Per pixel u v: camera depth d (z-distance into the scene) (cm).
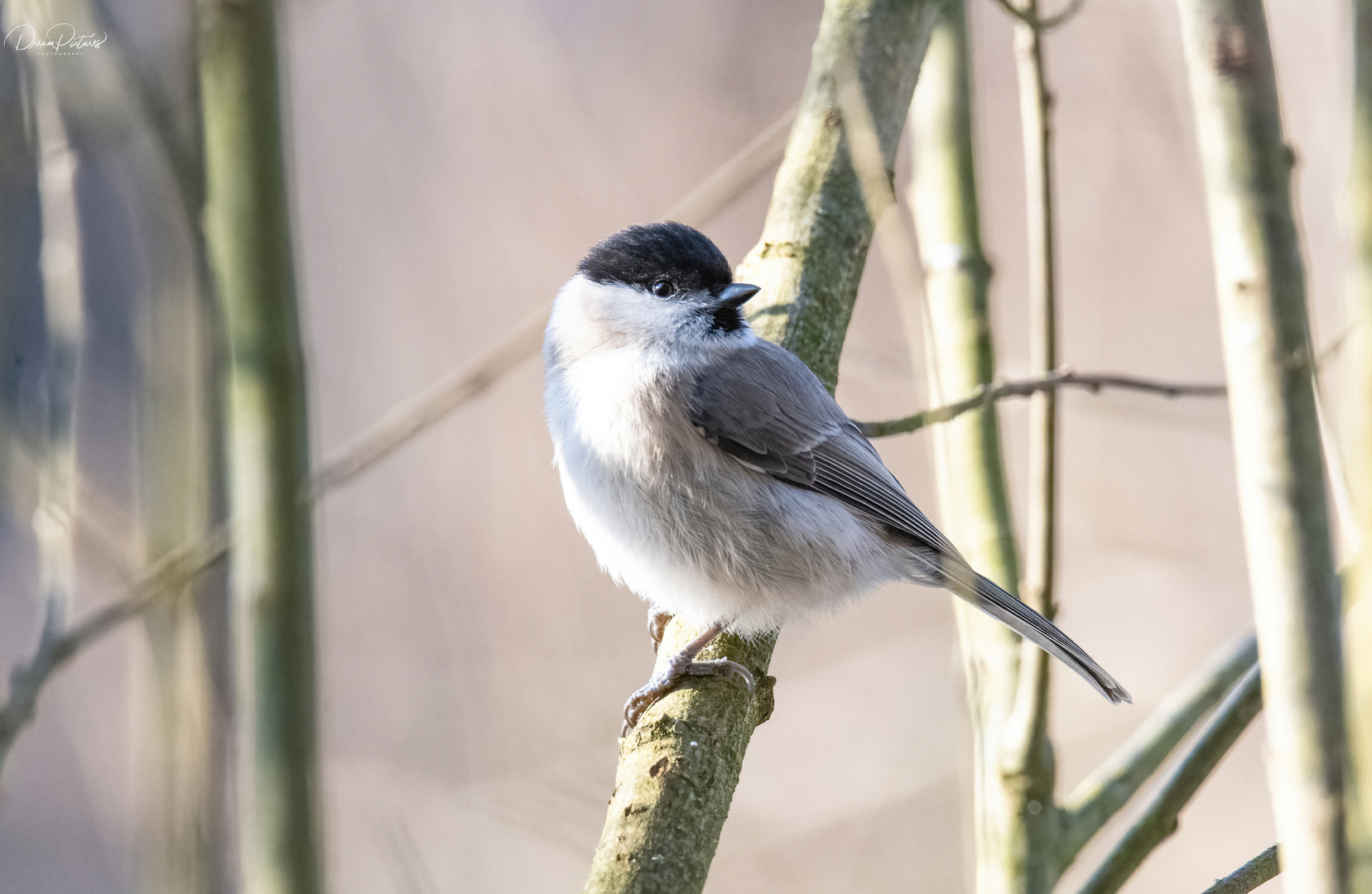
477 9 1598
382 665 1290
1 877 1241
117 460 1155
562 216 1548
